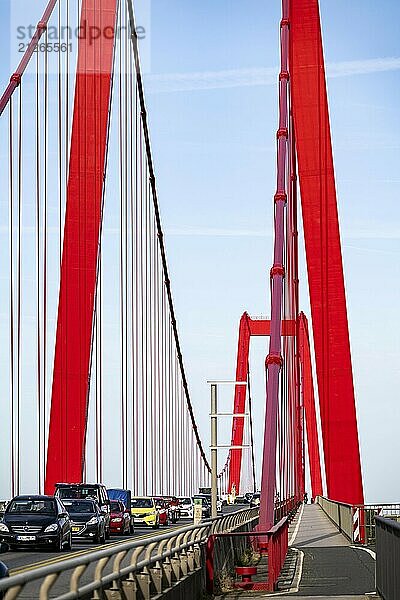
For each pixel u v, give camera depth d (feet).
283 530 95.04
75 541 130.11
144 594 45.47
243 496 352.90
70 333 153.38
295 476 248.93
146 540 47.19
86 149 156.56
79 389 152.35
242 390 307.37
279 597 65.21
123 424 189.88
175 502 224.94
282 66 161.48
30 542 103.14
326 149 156.56
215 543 70.59
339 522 160.56
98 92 157.99
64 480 150.10
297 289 219.82
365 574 83.25
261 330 306.76
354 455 147.33
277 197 142.31
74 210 155.12
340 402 147.95
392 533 56.39
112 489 182.60
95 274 154.30
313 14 162.71
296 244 215.51
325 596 65.57
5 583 25.52
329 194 154.61
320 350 149.79
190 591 58.49
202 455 306.35
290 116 172.35
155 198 203.31
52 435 151.84
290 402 218.79
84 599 34.71
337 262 152.25
